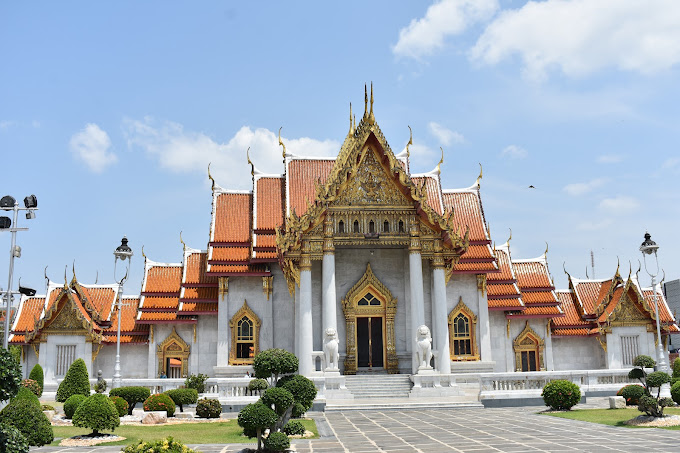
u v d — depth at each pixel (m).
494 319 54.97
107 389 44.91
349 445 24.02
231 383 39.03
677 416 29.12
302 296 43.66
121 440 25.41
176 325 51.94
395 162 45.09
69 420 31.20
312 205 44.22
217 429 29.17
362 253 48.25
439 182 55.62
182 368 51.22
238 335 49.59
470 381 42.34
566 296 58.72
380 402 39.75
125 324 52.78
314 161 54.41
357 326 47.41
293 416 25.88
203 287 51.97
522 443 23.48
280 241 43.34
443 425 30.03
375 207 45.34
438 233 45.75
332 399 40.97
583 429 27.39
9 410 21.72
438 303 44.94
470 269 51.47
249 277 50.44
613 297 56.22
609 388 41.19
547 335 55.38
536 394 39.31
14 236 26.44
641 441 23.42
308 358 42.44
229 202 54.25
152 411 32.47
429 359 42.88
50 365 49.75
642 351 54.28
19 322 52.34
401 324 47.44
